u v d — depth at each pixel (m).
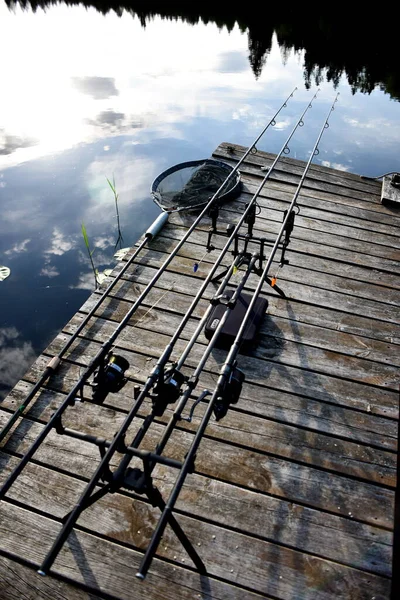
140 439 1.59
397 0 20.17
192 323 3.10
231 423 2.46
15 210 6.16
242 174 4.98
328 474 2.25
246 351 2.88
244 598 1.82
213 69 14.59
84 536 2.00
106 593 1.83
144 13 24.55
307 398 2.61
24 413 2.49
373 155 8.05
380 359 2.87
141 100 11.12
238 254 2.71
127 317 2.07
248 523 2.05
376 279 3.57
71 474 2.22
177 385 1.79
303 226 4.19
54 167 7.41
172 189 4.61
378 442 2.39
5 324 4.27
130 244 5.46
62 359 2.81
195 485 2.18
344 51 14.92
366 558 1.95
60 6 27.75
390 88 11.86
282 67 14.68
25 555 1.94
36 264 5.14
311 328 3.08
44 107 10.62
